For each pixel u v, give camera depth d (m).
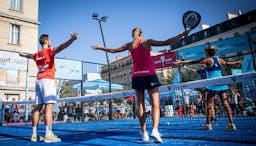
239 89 6.61
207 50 4.66
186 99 8.34
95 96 6.26
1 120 9.41
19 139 4.19
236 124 5.37
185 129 5.05
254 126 4.77
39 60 3.93
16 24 20.95
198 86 4.02
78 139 3.95
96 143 3.38
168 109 8.99
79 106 13.34
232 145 2.82
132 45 3.46
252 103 6.77
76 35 3.60
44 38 4.07
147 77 3.25
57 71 11.62
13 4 21.25
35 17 22.20
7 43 20.11
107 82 14.59
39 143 3.55
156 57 11.68
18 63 11.75
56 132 5.58
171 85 4.33
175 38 2.99
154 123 3.17
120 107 14.48
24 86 19.14
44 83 3.81
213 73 4.47
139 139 3.68
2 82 18.19
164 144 3.08
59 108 12.82
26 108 11.60
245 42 8.97
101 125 7.86
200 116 8.13
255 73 3.45
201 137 3.62
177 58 10.88
